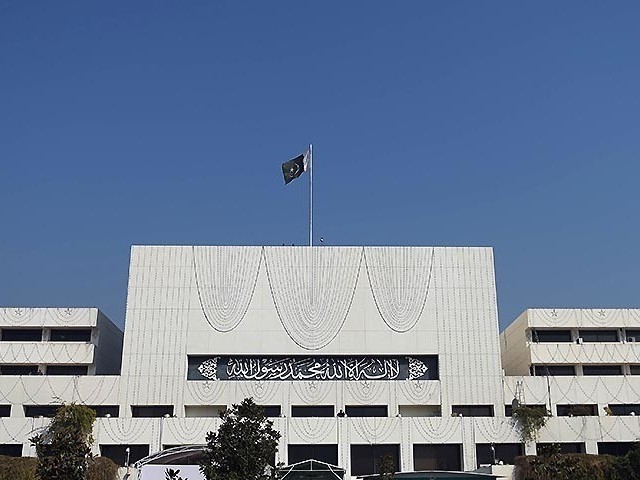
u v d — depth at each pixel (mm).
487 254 95562
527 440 85750
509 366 107062
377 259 94438
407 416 89938
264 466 52875
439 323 92688
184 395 88625
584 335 99375
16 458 75625
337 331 91688
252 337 91000
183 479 71938
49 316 94875
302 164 98188
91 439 81875
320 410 89750
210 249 93875
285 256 94000
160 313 91375
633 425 87500
